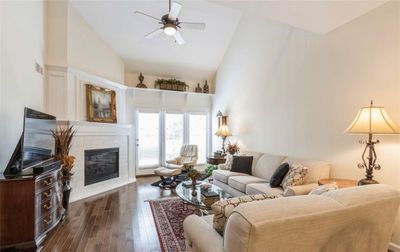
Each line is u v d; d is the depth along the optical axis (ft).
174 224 10.08
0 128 8.41
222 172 14.33
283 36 13.53
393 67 8.07
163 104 21.50
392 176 8.06
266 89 15.01
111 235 9.07
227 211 4.73
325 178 9.86
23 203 7.55
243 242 3.44
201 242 4.73
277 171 10.91
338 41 10.14
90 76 15.38
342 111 9.94
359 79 9.23
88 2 14.12
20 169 7.62
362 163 8.92
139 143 20.51
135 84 20.58
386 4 8.28
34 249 7.68
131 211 11.69
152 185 17.19
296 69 12.55
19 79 9.87
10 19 9.11
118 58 18.71
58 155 11.26
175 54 19.57
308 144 11.72
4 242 7.38
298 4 8.39
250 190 11.17
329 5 8.40
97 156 15.64
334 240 4.21
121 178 17.65
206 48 19.47
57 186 9.62
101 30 16.12
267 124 14.89
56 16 13.65
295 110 12.60
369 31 8.86
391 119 7.55
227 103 20.03
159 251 7.95
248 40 16.84
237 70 18.38
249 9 8.87
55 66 13.34
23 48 10.27
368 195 4.53
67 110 13.66
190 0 14.57
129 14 15.14
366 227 4.59
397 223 7.80
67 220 10.53
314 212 3.79
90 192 14.79
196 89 22.48
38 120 8.96
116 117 17.87
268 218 3.48
